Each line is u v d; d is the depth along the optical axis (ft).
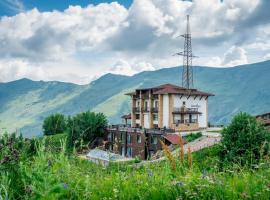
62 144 22.70
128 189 21.18
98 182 22.84
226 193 19.76
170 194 20.42
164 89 249.34
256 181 21.85
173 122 244.42
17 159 20.21
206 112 264.93
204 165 28.99
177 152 29.35
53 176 19.83
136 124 271.28
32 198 17.60
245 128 87.25
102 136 239.91
